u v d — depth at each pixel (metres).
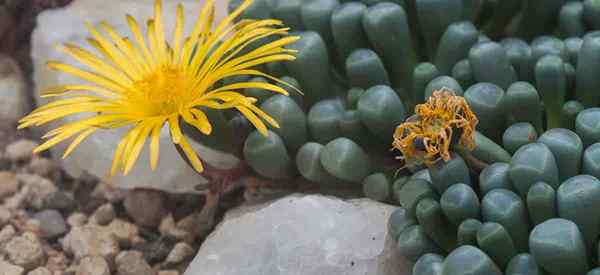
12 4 0.33
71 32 0.31
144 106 0.25
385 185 0.25
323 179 0.25
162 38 0.26
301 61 0.25
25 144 0.31
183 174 0.28
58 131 0.24
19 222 0.29
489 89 0.24
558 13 0.27
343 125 0.25
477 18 0.28
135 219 0.29
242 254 0.24
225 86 0.24
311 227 0.24
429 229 0.23
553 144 0.22
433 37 0.26
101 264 0.27
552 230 0.21
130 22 0.26
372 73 0.25
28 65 0.34
